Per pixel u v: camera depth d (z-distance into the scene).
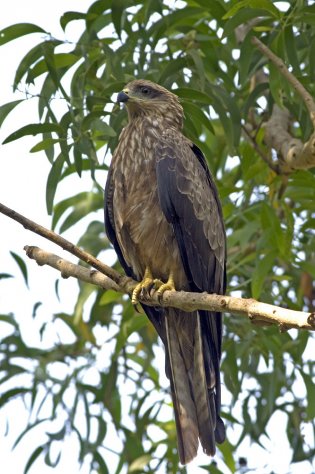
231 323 13.27
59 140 11.38
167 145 11.64
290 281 13.98
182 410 10.66
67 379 14.66
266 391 13.95
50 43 11.70
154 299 10.87
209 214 11.66
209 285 11.57
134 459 14.25
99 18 12.09
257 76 13.45
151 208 11.51
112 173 11.96
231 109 12.07
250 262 13.53
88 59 11.78
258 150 12.71
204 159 12.06
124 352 14.69
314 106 11.11
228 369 13.23
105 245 14.58
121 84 11.81
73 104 11.58
